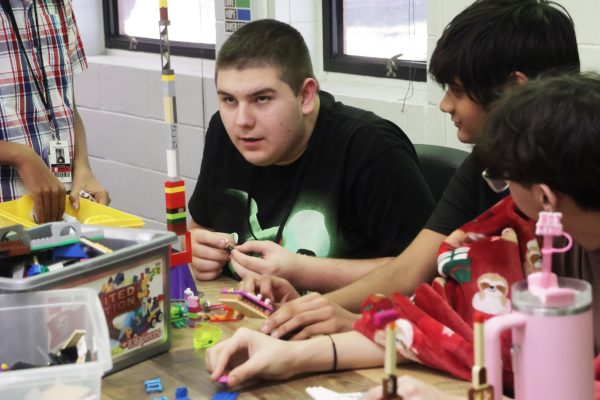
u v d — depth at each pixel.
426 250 1.86
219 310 1.80
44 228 1.60
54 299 1.41
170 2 3.93
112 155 4.05
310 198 2.12
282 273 1.93
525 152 1.18
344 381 1.47
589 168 1.17
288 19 3.26
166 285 1.60
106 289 1.50
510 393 1.42
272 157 2.00
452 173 2.18
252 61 1.93
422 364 1.51
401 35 3.05
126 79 3.84
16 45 2.53
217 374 1.46
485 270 1.55
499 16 1.59
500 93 1.49
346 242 2.13
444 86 1.66
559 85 1.21
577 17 2.34
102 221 1.97
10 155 2.37
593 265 1.41
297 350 1.48
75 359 1.39
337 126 2.12
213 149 2.27
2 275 1.51
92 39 4.23
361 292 1.83
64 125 2.64
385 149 2.07
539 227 1.03
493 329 1.02
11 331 1.42
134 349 1.55
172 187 1.81
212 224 2.31
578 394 1.02
